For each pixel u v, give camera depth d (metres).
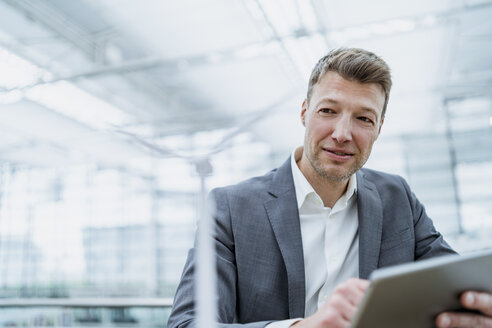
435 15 5.46
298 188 1.02
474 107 9.95
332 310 0.58
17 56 6.42
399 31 5.65
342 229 1.03
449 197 10.05
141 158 10.60
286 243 0.95
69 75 6.79
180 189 11.17
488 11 5.92
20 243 11.38
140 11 5.97
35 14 5.94
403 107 9.48
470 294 0.55
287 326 0.70
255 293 0.92
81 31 6.42
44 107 7.96
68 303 2.51
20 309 2.61
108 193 11.42
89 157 10.87
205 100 9.25
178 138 10.38
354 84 0.88
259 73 7.89
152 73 7.84
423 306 0.50
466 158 10.10
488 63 7.96
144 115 9.20
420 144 10.50
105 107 8.35
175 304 0.84
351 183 1.02
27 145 9.93
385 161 10.68
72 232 11.38
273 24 4.75
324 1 5.38
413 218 1.09
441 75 7.91
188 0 5.65
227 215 0.98
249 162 11.14
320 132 0.91
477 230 9.74
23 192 11.52
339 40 5.70
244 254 0.95
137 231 11.23
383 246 1.01
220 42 6.55
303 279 0.92
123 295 10.96
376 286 0.42
